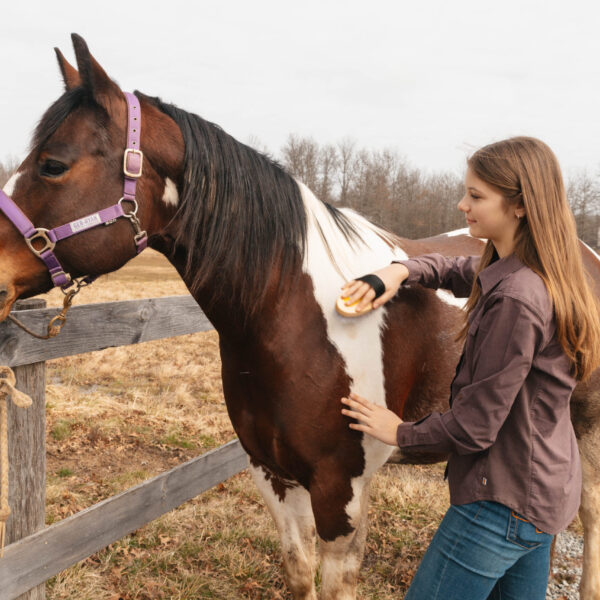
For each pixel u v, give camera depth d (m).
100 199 1.38
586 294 1.12
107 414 4.49
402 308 1.77
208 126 1.55
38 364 1.79
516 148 1.15
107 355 6.96
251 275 1.54
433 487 3.56
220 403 5.32
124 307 2.14
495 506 1.14
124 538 2.70
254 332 1.59
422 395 1.85
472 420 1.10
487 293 1.18
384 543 2.83
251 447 1.76
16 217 1.33
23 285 1.40
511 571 1.33
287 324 1.59
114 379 6.05
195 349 7.93
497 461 1.14
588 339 1.10
